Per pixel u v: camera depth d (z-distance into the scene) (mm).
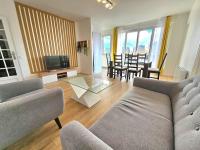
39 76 3197
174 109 1081
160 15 3691
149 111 1036
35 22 3145
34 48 3215
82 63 4879
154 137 736
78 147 545
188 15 3424
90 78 2686
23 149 1090
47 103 1152
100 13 3510
